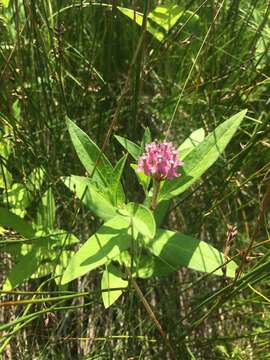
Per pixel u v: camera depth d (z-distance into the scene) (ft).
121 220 1.17
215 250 1.19
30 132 1.53
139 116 1.78
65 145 1.64
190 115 1.78
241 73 1.76
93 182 1.20
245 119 1.74
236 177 1.62
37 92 1.58
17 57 1.53
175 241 1.21
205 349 1.48
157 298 1.55
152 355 1.39
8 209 1.39
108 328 1.46
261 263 1.31
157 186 1.17
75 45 1.76
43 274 1.33
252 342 1.49
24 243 1.35
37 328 1.43
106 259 1.12
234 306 1.51
